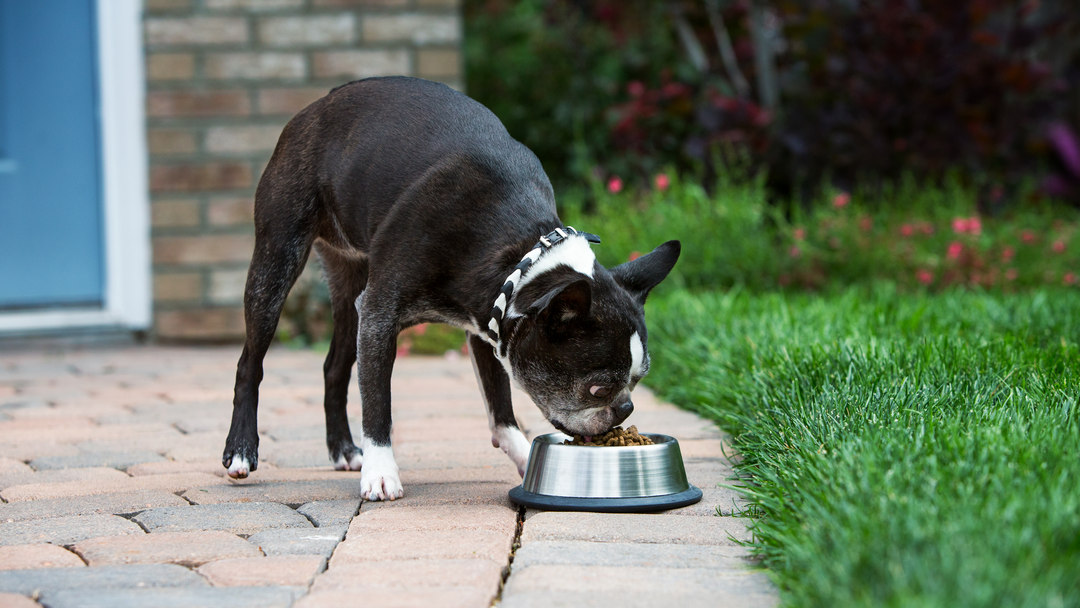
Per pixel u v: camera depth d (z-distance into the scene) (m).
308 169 3.43
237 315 6.73
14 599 2.19
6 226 6.54
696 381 4.52
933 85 7.61
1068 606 1.77
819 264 6.69
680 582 2.27
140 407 4.62
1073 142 8.13
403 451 3.79
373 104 3.38
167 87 6.59
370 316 3.14
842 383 3.43
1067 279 6.51
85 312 6.65
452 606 2.13
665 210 7.07
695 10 9.06
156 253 6.64
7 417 4.42
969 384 3.39
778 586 2.20
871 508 2.21
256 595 2.21
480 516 2.85
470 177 3.14
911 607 1.71
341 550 2.53
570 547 2.54
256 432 3.38
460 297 3.12
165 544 2.60
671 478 2.98
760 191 7.23
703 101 8.81
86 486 3.25
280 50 6.68
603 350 2.94
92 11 6.60
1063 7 8.61
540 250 3.01
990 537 1.94
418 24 6.76
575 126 9.71
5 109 6.50
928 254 6.70
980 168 7.77
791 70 8.05
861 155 7.59
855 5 7.63
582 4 10.09
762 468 2.97
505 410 3.46
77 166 6.64
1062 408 2.98
